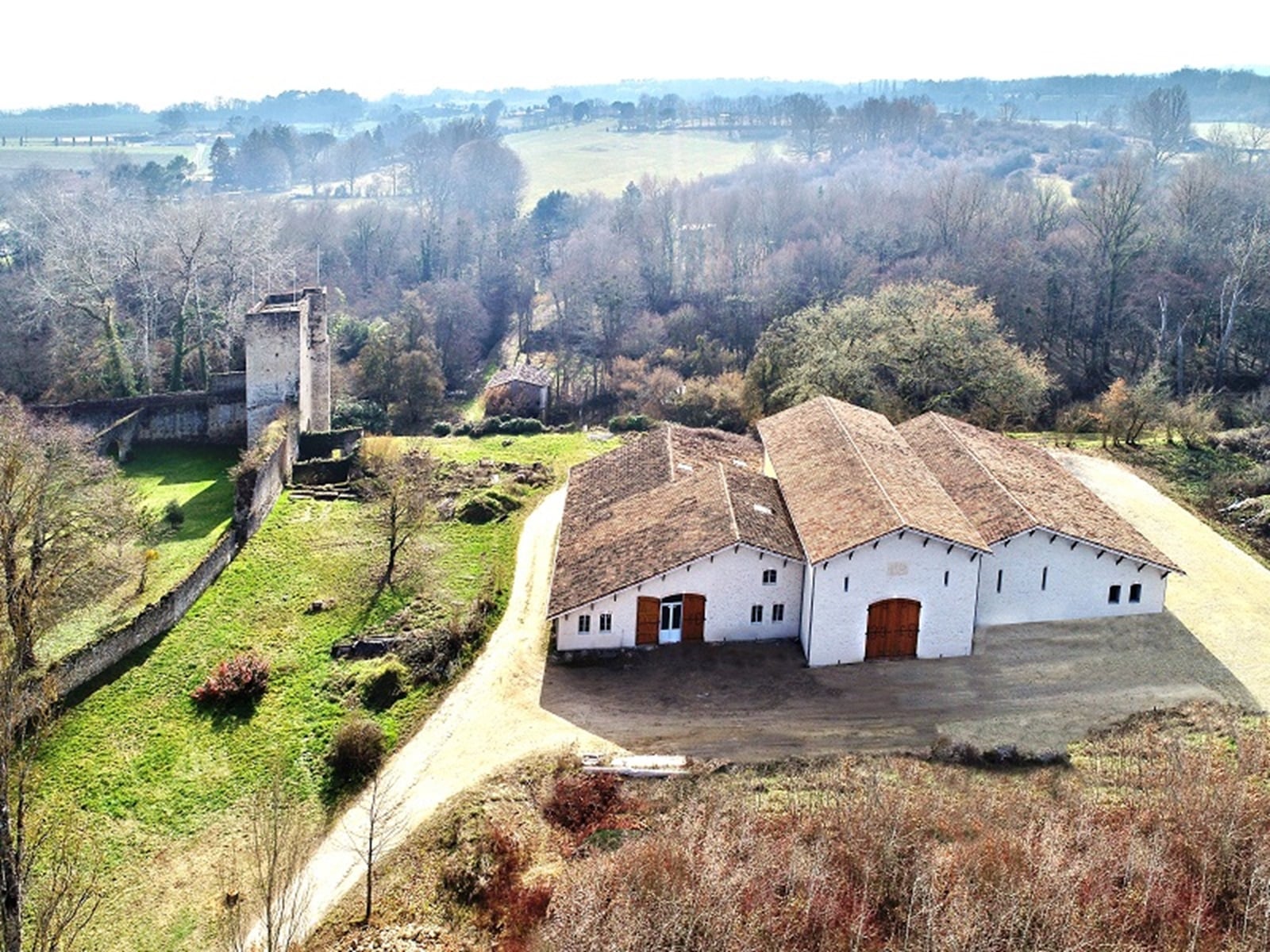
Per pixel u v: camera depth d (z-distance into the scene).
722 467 56.72
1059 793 39.81
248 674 48.66
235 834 41.09
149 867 39.50
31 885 37.88
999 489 53.97
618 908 33.38
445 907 36.84
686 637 51.66
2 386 92.38
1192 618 52.47
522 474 73.31
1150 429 80.19
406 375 96.56
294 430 73.94
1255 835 35.47
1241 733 42.69
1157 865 34.28
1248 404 87.69
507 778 42.22
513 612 55.28
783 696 47.16
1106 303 103.06
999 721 44.84
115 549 56.81
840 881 34.62
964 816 37.81
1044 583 52.12
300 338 75.00
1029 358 84.75
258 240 100.62
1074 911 32.69
